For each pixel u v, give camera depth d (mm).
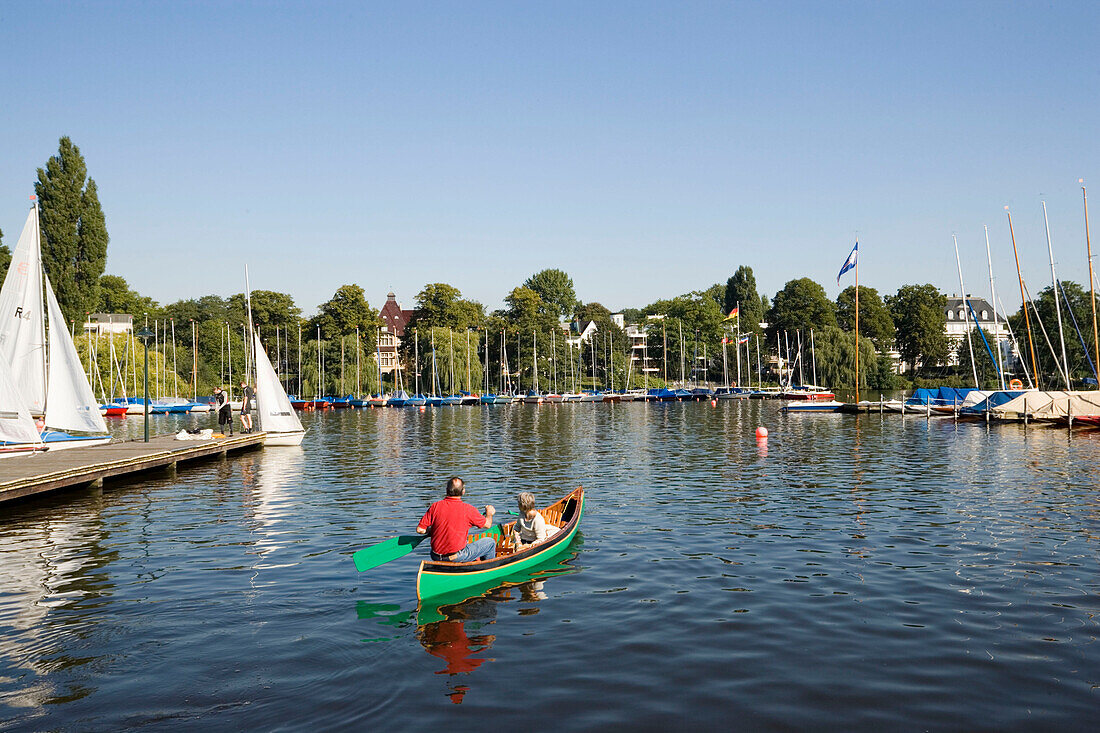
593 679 9141
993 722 7922
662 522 18906
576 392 122250
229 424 39469
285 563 14992
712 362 142875
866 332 135750
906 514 19609
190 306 151625
